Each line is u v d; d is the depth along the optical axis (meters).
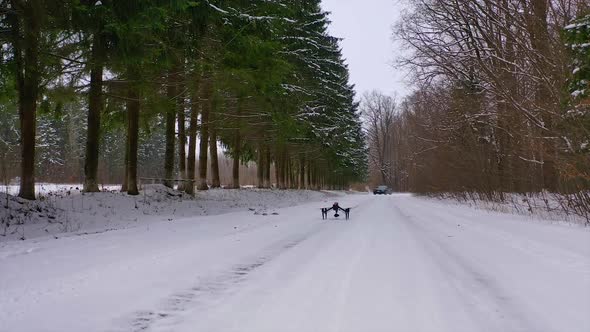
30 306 5.07
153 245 9.44
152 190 19.66
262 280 6.41
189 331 4.31
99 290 5.75
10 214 11.94
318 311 4.95
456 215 18.47
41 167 50.22
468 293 5.71
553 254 8.10
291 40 26.05
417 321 4.63
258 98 19.70
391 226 14.09
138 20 11.83
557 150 15.02
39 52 12.22
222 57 15.83
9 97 15.07
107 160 60.84
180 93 17.97
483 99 22.62
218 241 10.19
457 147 28.91
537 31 15.44
